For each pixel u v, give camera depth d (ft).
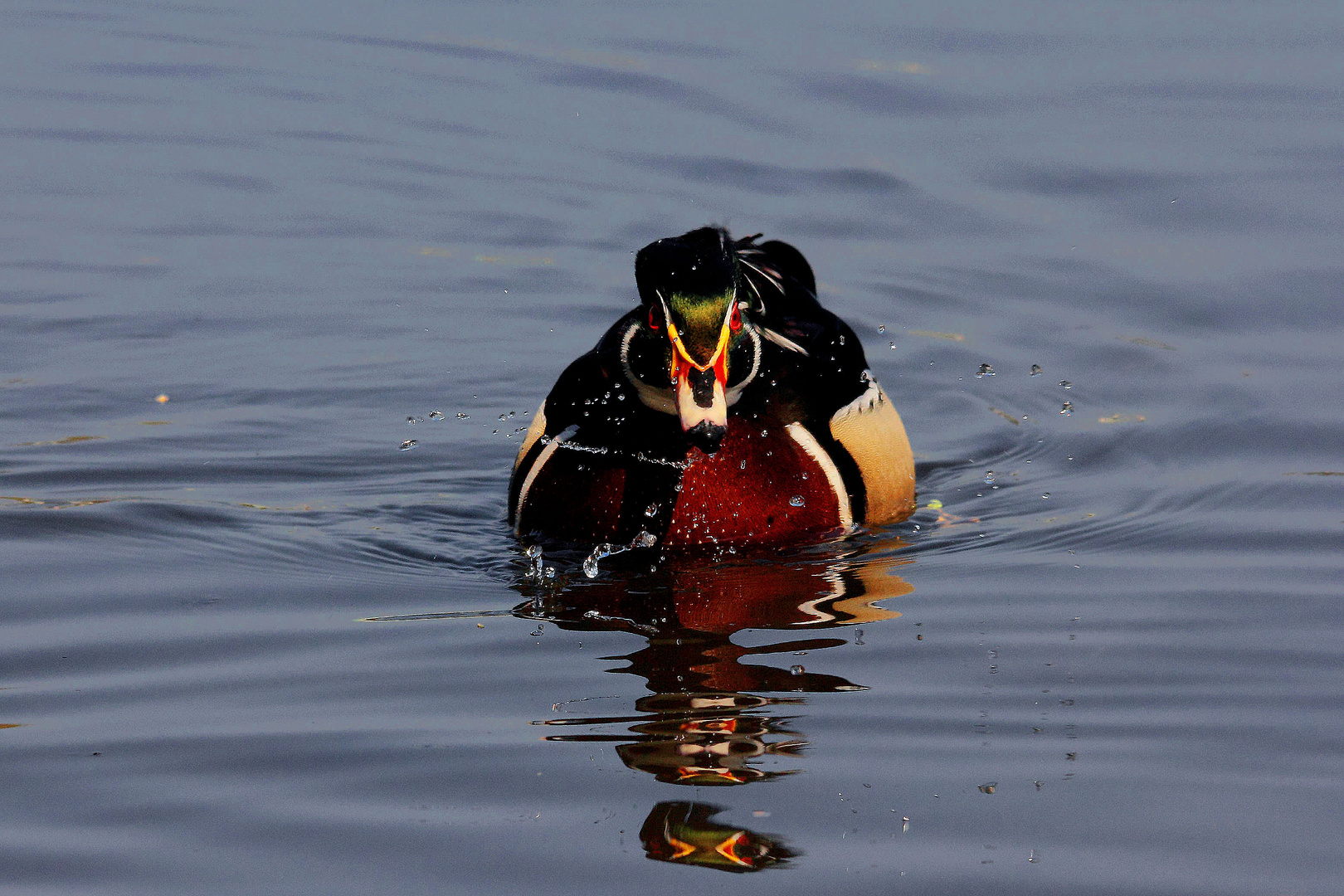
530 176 58.03
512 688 24.62
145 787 20.94
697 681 24.88
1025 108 61.98
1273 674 24.80
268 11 75.51
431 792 20.81
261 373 44.14
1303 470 36.37
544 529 34.17
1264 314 46.91
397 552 32.60
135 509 33.96
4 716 23.34
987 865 18.86
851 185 56.70
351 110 63.57
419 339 47.03
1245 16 71.92
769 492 33.37
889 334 47.52
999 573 30.60
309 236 53.57
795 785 21.03
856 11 73.92
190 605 28.60
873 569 31.22
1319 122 59.62
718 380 29.81
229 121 62.39
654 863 18.94
